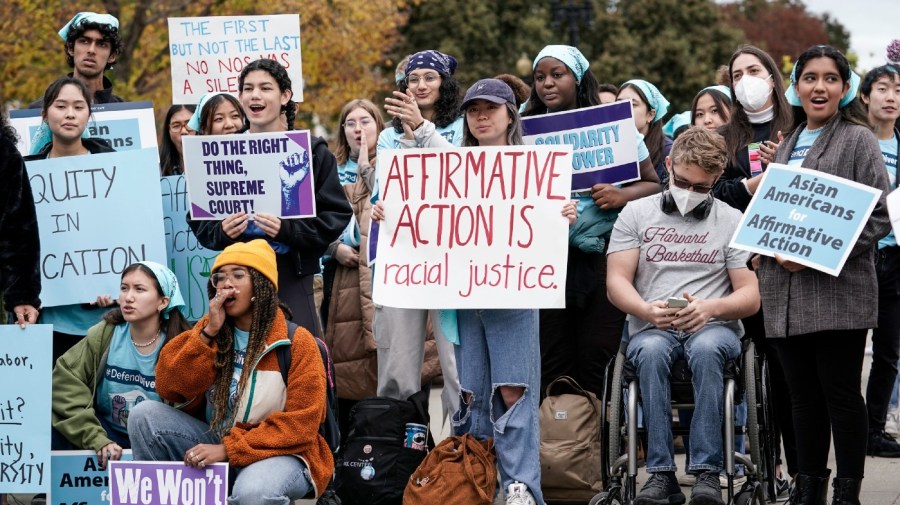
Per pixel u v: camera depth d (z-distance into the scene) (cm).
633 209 1066
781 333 1015
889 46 1443
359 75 4125
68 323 1162
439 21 6184
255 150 1091
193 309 1215
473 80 6066
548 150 1044
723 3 8438
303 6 3872
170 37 1423
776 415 1182
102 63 1345
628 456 983
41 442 1012
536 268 1035
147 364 1036
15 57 3584
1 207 1040
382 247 1064
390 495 1080
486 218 1048
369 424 1096
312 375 941
